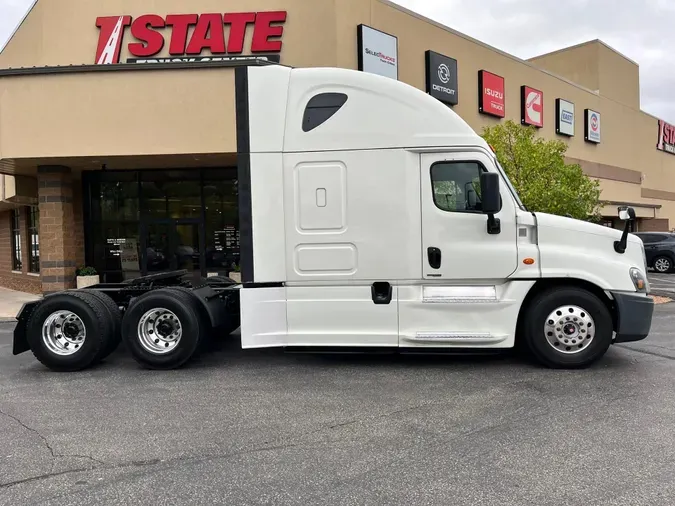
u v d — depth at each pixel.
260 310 6.32
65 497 3.50
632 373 6.19
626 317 6.18
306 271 6.30
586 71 30.70
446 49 18.02
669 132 36.31
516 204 6.29
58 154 13.35
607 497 3.38
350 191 6.23
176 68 13.20
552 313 6.27
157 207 16.23
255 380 6.22
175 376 6.48
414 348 6.34
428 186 6.20
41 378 6.51
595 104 27.19
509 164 12.35
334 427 4.67
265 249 6.28
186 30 15.36
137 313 6.70
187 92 13.23
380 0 15.90
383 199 6.20
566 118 24.48
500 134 12.74
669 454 4.00
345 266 6.27
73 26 15.86
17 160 13.80
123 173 16.19
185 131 13.26
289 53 15.04
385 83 6.23
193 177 16.09
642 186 32.81
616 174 29.50
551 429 4.52
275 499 3.44
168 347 6.72
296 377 6.32
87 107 13.27
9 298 16.44
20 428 4.77
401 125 6.21
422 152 6.21
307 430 4.61
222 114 13.20
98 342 6.71
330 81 6.27
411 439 4.37
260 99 6.26
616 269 6.20
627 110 30.64
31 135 13.35
